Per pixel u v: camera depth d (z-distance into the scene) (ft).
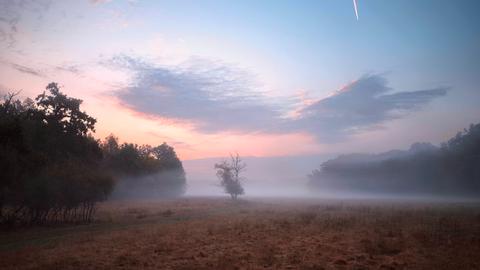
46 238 73.67
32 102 152.97
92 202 116.16
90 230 87.15
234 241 63.46
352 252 51.70
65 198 105.81
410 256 48.26
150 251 54.75
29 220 104.42
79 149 169.37
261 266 43.80
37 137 127.75
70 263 46.91
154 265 45.47
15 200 95.25
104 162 294.87
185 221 105.50
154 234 73.20
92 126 177.06
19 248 61.41
